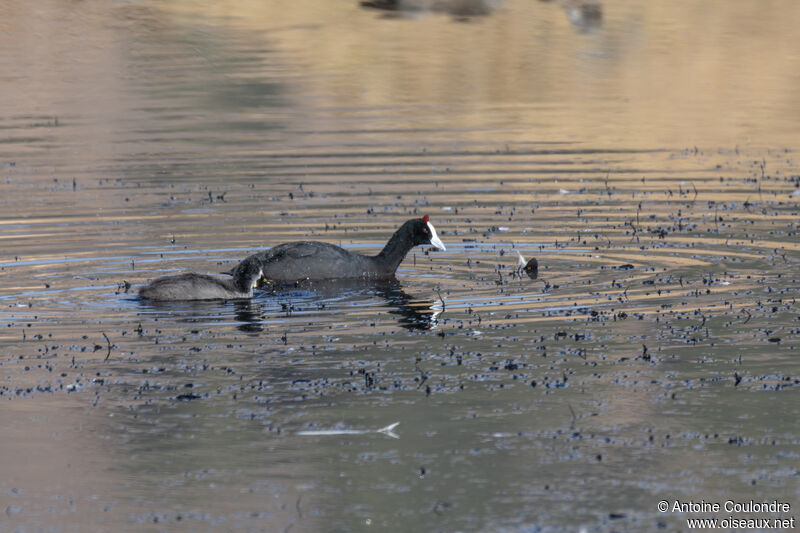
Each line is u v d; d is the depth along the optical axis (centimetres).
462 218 2228
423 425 1166
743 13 5128
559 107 3544
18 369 1346
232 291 1686
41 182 2556
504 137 3125
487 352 1409
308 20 5044
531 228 2144
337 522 952
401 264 1911
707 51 4391
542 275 1809
